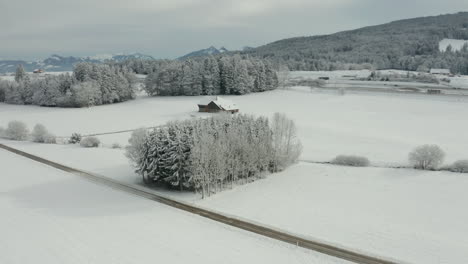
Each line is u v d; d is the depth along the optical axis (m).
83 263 25.08
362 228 32.53
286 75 173.50
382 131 78.12
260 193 44.16
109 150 68.38
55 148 70.94
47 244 28.17
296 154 56.44
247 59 159.00
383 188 43.62
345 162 55.47
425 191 41.59
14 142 78.94
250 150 49.56
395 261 26.67
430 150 49.31
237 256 26.88
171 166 45.06
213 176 45.94
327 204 39.31
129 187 46.56
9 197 41.41
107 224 32.97
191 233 31.22
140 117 102.50
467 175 45.72
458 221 33.78
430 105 108.88
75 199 41.09
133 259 25.80
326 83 184.50
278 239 30.39
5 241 28.70
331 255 27.55
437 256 27.30
